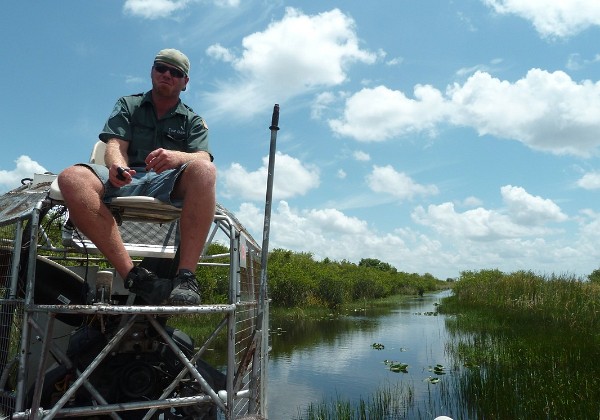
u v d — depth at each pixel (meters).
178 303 2.97
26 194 3.67
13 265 3.16
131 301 3.41
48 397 3.19
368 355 11.95
